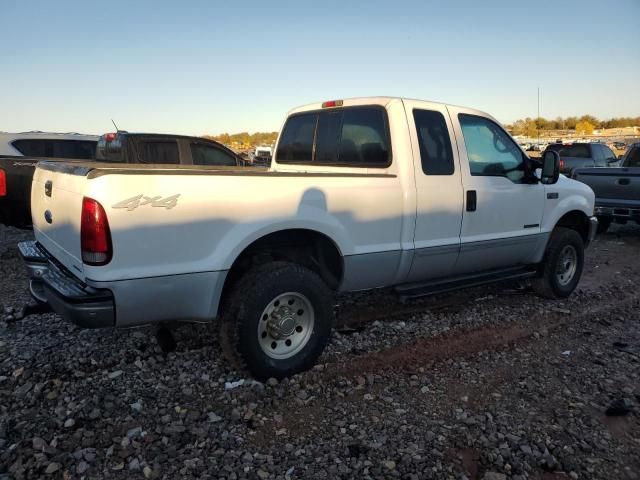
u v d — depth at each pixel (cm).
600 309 588
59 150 1045
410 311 552
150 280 329
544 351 461
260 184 366
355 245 418
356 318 524
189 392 368
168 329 440
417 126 461
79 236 329
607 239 1106
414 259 458
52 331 469
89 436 312
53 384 371
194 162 962
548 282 598
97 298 320
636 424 344
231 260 355
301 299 395
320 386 384
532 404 366
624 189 1035
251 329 370
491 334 496
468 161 497
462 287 507
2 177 754
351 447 311
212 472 285
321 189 395
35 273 407
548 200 582
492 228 521
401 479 284
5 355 416
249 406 353
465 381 398
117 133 924
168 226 332
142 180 323
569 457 306
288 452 305
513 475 289
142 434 317
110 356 419
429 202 459
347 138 492
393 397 371
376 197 425
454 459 302
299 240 419
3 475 277
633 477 291
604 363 437
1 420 327
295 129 555
